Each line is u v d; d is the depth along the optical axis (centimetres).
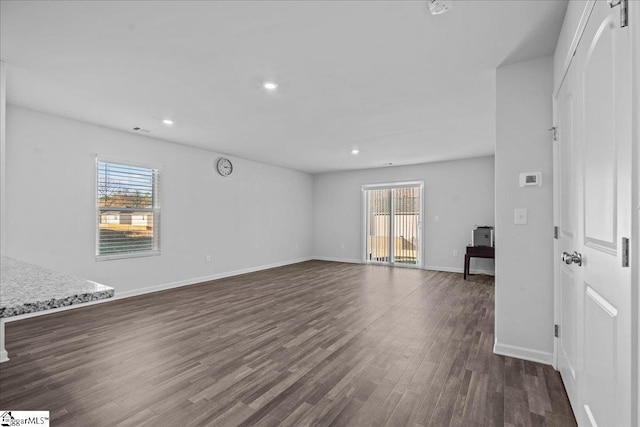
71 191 374
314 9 175
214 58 230
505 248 238
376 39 205
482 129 411
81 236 383
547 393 188
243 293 445
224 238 568
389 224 716
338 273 605
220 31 197
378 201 731
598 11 116
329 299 411
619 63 95
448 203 638
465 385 198
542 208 225
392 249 711
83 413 169
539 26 190
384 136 447
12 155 329
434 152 554
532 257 229
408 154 571
